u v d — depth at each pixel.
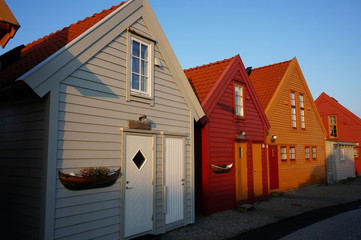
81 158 5.41
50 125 4.96
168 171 7.52
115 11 6.36
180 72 8.25
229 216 9.13
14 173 5.59
